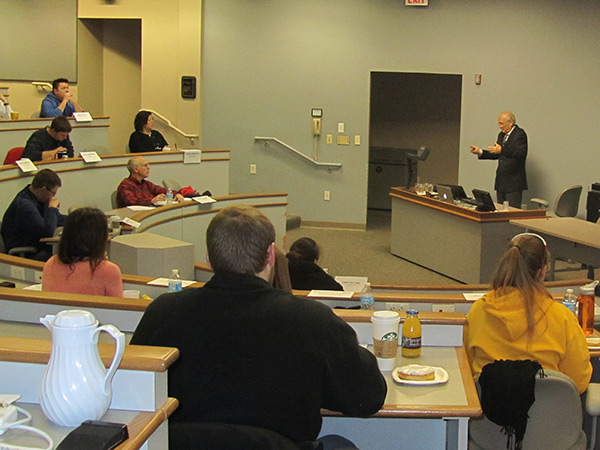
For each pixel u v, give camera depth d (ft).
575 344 8.43
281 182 30.73
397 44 29.19
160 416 4.74
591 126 28.30
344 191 30.32
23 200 16.83
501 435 7.91
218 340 5.78
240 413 5.68
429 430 8.34
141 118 26.11
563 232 18.92
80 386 4.53
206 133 30.89
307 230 30.07
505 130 26.63
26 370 4.98
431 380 7.57
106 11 31.07
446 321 8.69
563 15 27.96
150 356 4.86
